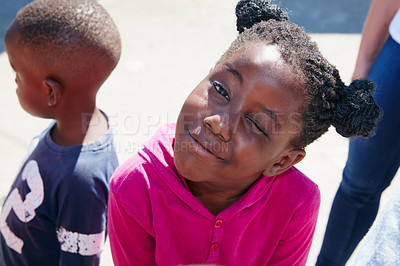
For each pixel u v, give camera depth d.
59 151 1.62
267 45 1.31
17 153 3.12
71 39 1.51
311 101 1.31
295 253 1.66
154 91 3.80
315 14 4.99
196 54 4.32
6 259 1.83
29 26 1.51
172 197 1.47
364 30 2.08
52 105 1.60
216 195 1.50
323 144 3.35
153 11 4.93
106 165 1.65
